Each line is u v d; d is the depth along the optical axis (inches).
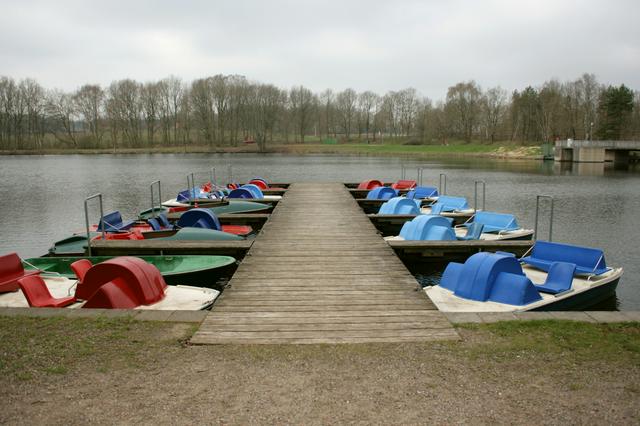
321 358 203.5
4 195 1118.4
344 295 294.4
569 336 222.8
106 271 296.7
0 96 3088.1
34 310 255.1
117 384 178.9
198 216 549.3
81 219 832.3
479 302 294.2
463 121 3435.0
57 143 3275.1
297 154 3031.5
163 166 2030.0
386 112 4045.3
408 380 182.4
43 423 153.4
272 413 159.3
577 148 2237.9
